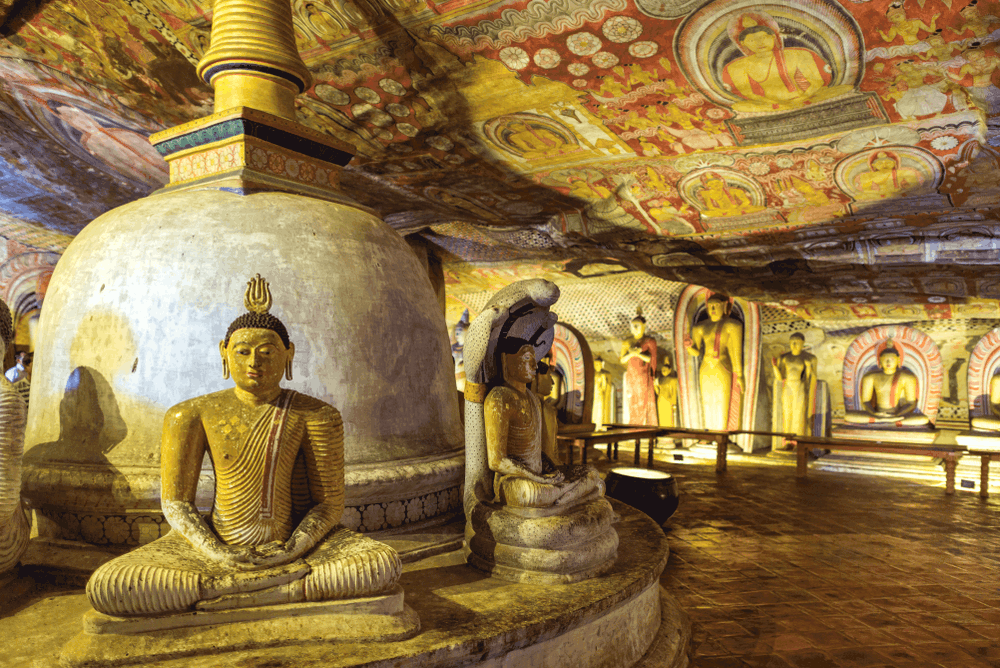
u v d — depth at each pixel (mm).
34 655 2387
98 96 6539
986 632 3969
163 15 5176
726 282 9891
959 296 8789
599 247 9352
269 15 4117
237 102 4047
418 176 7578
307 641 2377
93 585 2258
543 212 8547
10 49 6004
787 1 4195
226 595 2371
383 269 3934
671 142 6188
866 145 5723
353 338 3629
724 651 3684
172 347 3365
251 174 3881
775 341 11375
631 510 5066
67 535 3348
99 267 3586
